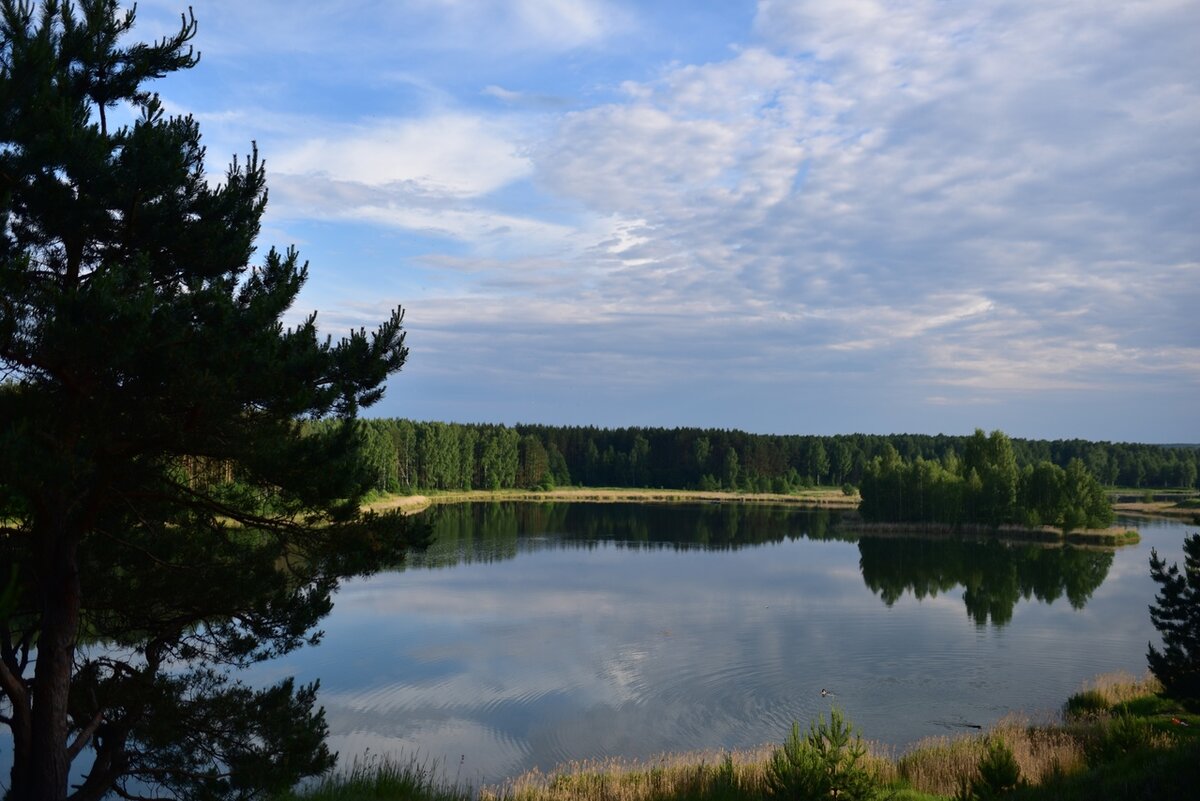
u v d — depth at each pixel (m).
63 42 11.65
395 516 13.20
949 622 46.84
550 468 190.75
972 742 24.56
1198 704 23.14
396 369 12.37
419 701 30.61
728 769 21.83
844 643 41.31
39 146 10.30
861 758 21.89
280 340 10.60
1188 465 197.12
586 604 50.31
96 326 9.12
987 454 112.88
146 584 12.33
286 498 11.78
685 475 196.00
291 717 12.82
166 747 11.91
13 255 10.66
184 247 12.00
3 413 10.14
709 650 39.47
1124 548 87.00
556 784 21.53
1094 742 22.86
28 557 10.84
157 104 12.41
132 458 11.58
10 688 10.32
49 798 10.31
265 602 12.65
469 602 50.34
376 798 16.44
